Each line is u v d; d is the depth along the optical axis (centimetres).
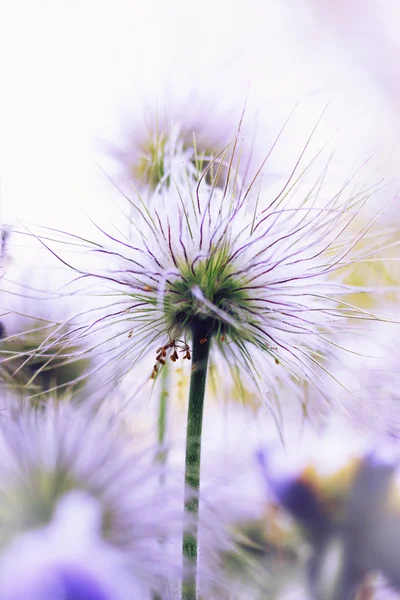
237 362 23
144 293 21
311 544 19
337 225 22
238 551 19
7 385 21
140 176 25
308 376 22
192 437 20
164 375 23
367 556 19
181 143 24
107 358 22
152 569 18
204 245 21
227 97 26
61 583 17
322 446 20
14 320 22
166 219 21
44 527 18
